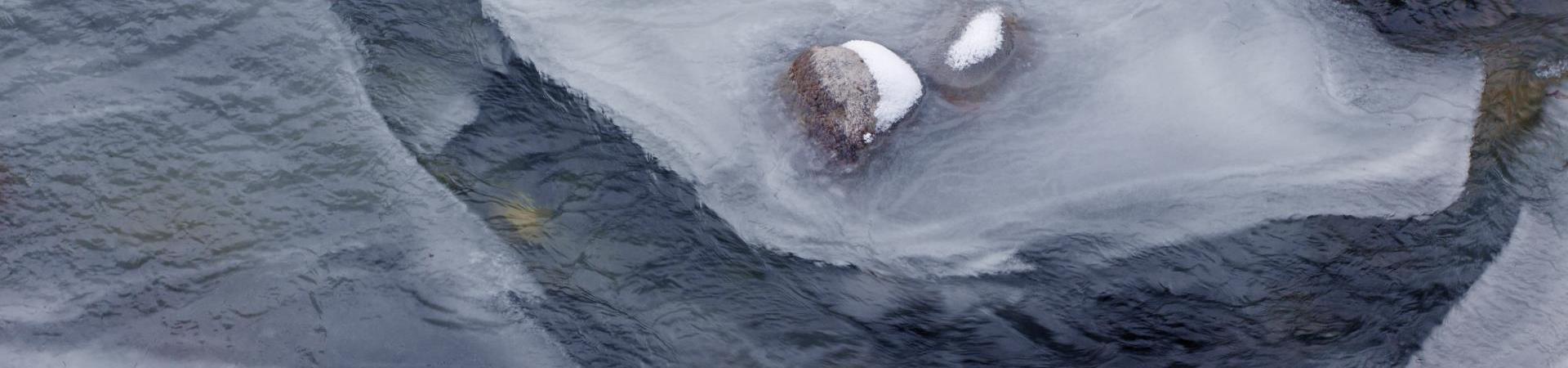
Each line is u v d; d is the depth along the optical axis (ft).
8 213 12.60
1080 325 11.69
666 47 13.84
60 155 13.12
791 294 12.07
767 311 12.01
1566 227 11.59
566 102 13.56
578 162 13.07
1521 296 11.26
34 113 13.58
